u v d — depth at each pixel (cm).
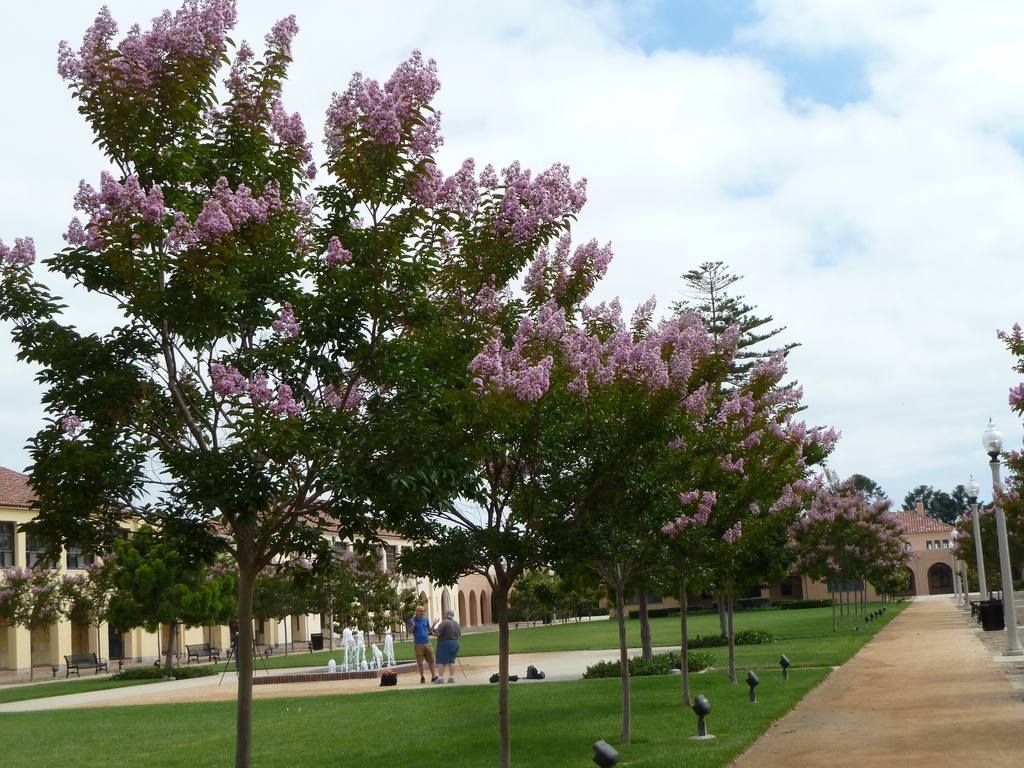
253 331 895
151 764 1301
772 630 3900
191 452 805
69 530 846
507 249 949
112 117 830
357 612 4262
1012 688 1544
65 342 827
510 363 894
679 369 1028
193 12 851
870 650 2533
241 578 853
